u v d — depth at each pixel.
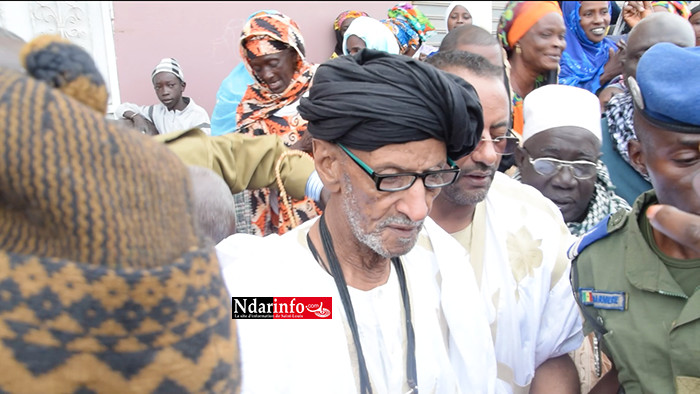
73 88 0.63
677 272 1.29
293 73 2.70
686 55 1.17
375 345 1.26
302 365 1.18
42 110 0.59
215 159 1.75
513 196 1.71
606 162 2.41
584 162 1.97
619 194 2.37
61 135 0.59
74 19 2.84
